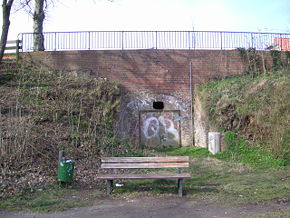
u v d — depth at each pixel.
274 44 17.59
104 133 12.17
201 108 14.59
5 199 6.46
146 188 7.54
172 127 15.67
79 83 14.61
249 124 12.45
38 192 7.04
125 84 15.80
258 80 14.48
